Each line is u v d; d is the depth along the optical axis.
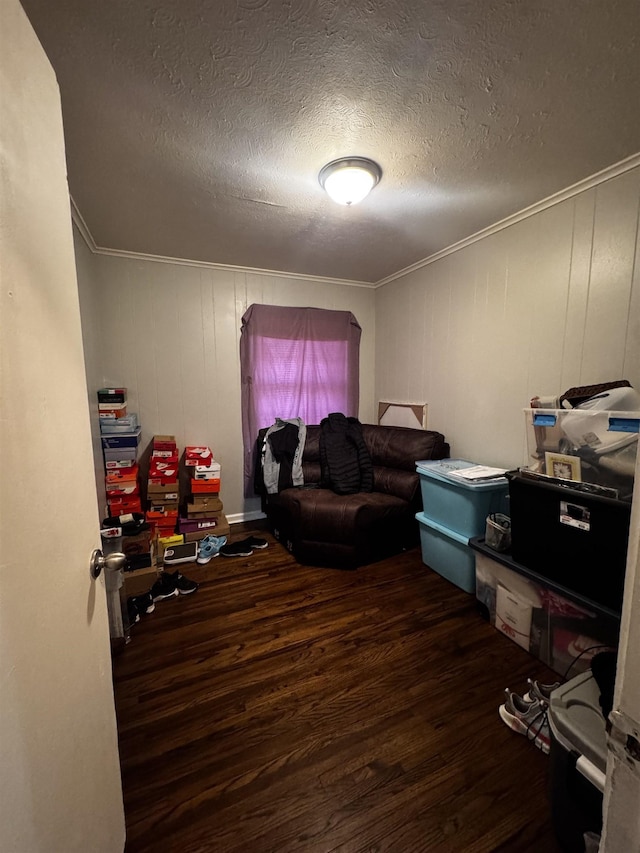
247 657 1.62
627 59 1.12
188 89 1.22
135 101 1.27
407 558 2.57
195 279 2.96
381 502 2.52
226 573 2.36
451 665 1.56
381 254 2.78
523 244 2.13
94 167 1.64
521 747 1.21
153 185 1.79
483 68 1.16
